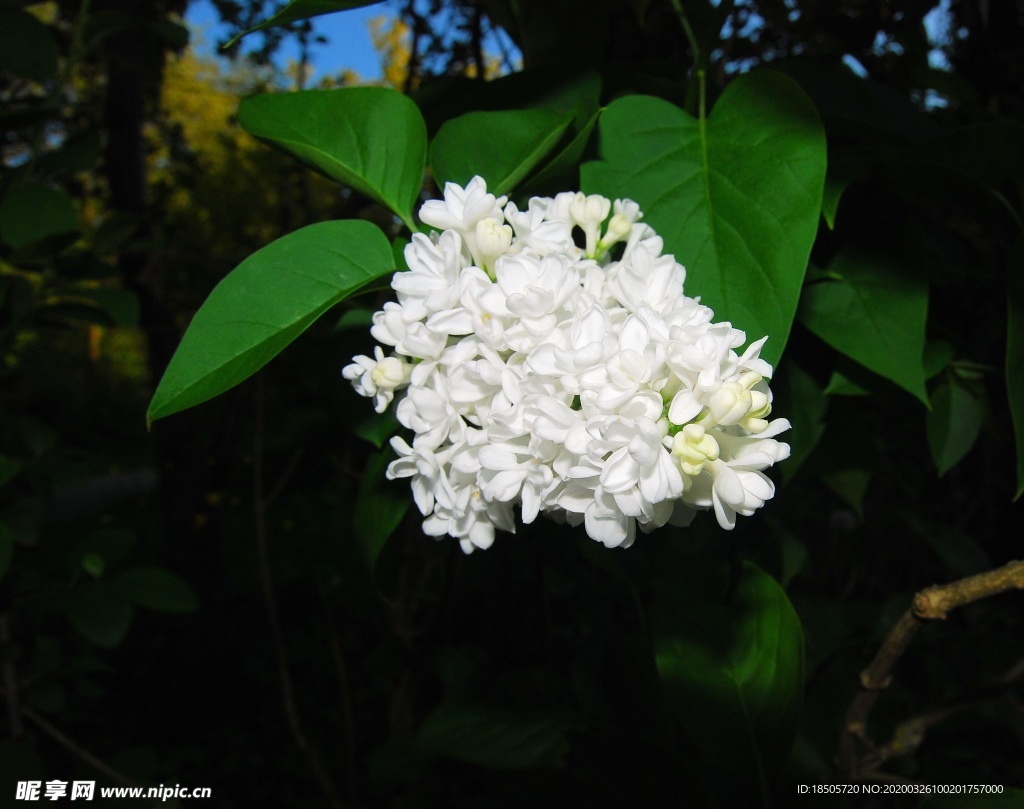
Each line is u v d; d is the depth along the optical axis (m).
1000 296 0.35
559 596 0.64
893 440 0.49
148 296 0.91
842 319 0.27
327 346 0.30
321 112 0.26
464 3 0.69
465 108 0.29
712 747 0.27
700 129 0.25
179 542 1.09
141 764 0.54
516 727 0.39
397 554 0.59
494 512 0.24
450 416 0.23
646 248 0.23
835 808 0.26
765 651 0.28
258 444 0.60
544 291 0.21
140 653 1.09
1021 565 0.23
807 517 0.71
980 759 0.62
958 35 0.71
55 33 0.75
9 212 0.40
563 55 0.35
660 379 0.21
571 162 0.25
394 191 0.26
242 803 0.88
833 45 0.46
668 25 0.49
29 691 0.53
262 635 1.05
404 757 0.56
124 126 1.03
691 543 0.41
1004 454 0.70
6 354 0.46
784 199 0.23
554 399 0.21
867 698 0.28
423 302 0.22
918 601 0.25
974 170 0.27
